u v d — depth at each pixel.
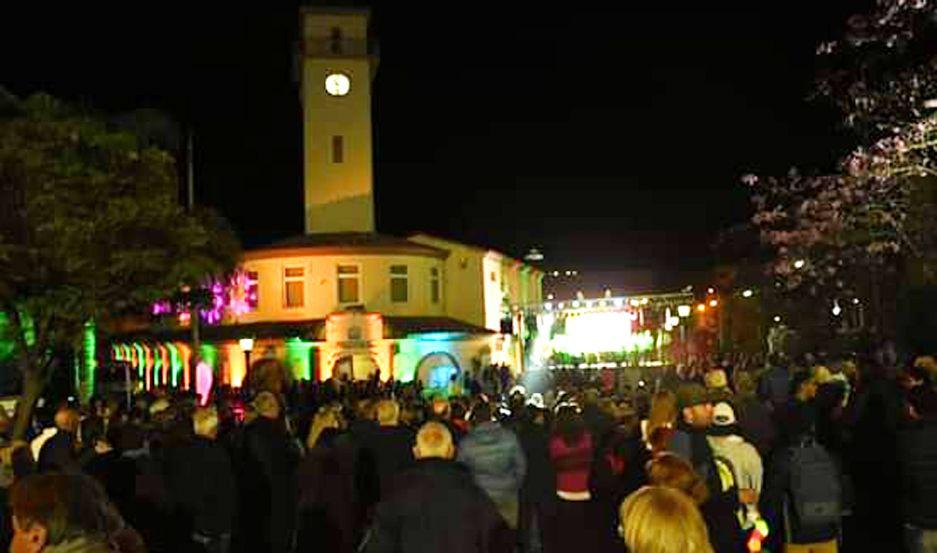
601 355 47.03
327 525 10.32
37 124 23.23
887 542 11.86
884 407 12.54
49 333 24.17
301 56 51.38
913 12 28.80
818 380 14.54
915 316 33.62
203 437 10.05
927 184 32.28
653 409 9.54
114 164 24.16
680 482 6.06
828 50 31.20
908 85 30.34
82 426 13.62
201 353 46.91
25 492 4.04
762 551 8.43
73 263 23.03
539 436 11.94
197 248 26.25
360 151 51.06
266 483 10.75
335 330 44.06
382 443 11.12
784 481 8.19
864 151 32.31
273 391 12.34
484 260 52.38
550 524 11.66
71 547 3.93
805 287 46.78
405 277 47.25
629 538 3.98
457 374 44.59
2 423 12.81
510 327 49.25
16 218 23.30
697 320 52.03
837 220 37.84
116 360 55.03
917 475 8.11
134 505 9.72
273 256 46.25
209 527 9.73
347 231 50.47
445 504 6.97
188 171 34.09
